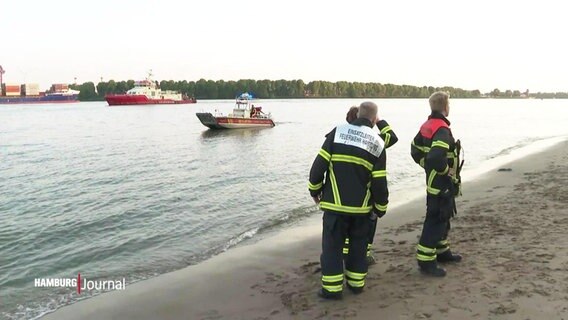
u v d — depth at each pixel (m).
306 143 33.31
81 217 12.12
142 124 56.75
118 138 37.62
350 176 4.89
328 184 5.01
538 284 5.08
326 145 4.96
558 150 23.33
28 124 57.41
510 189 12.05
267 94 198.50
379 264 6.22
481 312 4.53
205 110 104.00
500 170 16.33
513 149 26.34
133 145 31.94
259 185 16.28
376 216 5.10
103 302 6.14
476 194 11.70
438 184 5.34
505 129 46.56
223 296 5.83
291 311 4.96
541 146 26.94
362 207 4.92
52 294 6.90
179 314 5.45
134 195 14.80
